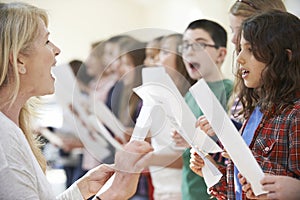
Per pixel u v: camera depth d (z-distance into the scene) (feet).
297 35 5.33
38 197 4.79
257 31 5.33
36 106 5.87
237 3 6.65
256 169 4.74
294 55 5.26
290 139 4.94
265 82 5.28
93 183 5.97
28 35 5.01
